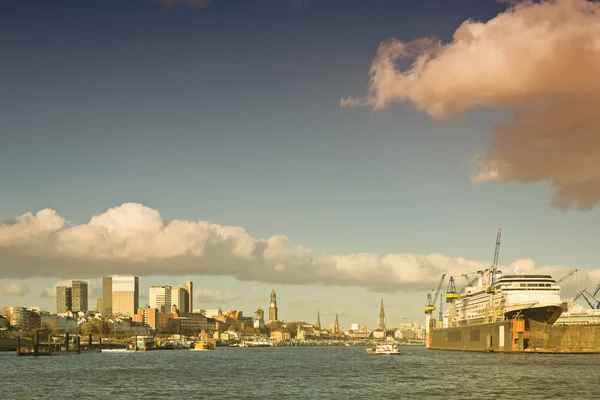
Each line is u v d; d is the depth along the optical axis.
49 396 161.75
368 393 161.75
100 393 167.50
